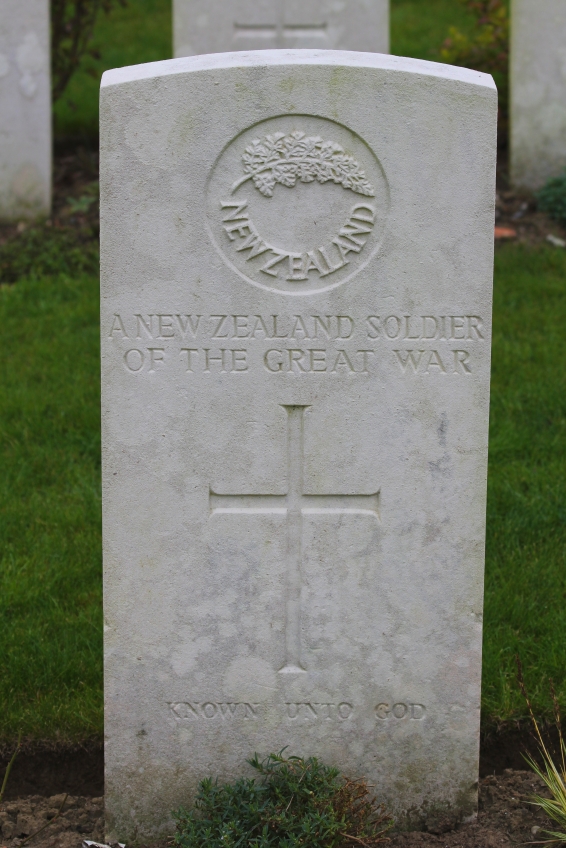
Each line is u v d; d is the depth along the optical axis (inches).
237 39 174.4
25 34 162.2
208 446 84.0
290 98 81.4
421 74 81.3
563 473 112.0
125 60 245.6
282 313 83.0
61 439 117.0
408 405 83.8
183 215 82.1
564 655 95.3
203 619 85.3
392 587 85.3
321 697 86.0
